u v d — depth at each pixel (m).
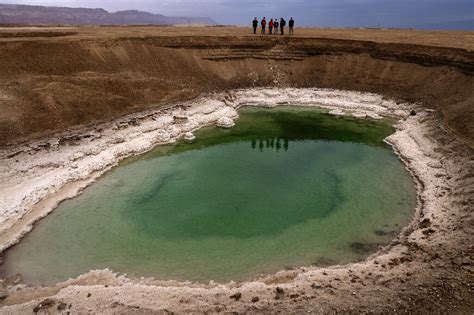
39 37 32.19
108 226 16.22
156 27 53.16
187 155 23.44
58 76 26.70
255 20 40.84
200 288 12.48
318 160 22.78
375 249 14.61
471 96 26.58
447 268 12.17
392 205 17.58
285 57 37.47
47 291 12.60
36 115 23.23
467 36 40.66
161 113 27.81
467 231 14.05
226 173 21.09
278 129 28.20
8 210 16.38
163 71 32.81
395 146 24.19
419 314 10.36
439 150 21.70
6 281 13.13
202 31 43.69
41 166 19.98
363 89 33.56
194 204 17.92
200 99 31.34
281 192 19.02
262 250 14.65
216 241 15.23
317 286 12.14
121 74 29.94
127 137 24.17
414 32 47.38
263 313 10.84
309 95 34.28
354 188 19.25
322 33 44.66
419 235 14.64
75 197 18.38
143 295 12.00
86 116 24.91
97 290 12.27
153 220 16.66
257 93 34.66
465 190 16.95
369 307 10.76
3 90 23.92
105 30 40.84
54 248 14.86
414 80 32.00
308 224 16.28
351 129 27.92
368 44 35.75
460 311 10.31
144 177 20.50
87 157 21.44
